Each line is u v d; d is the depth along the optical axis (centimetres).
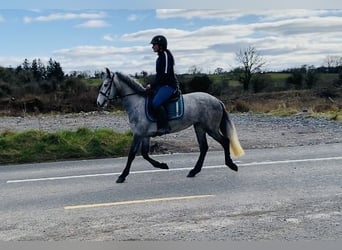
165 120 944
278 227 632
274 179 926
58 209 755
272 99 4147
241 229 627
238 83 4794
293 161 1120
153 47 952
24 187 941
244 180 925
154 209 732
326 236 595
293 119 2314
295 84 4794
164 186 895
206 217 682
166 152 1338
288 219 665
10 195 873
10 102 3756
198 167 986
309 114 2538
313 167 1038
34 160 1270
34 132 1429
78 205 774
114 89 962
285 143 1451
